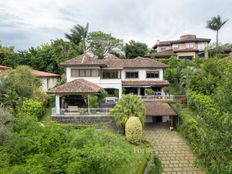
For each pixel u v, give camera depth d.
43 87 39.66
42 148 10.14
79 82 31.86
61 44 54.38
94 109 29.30
